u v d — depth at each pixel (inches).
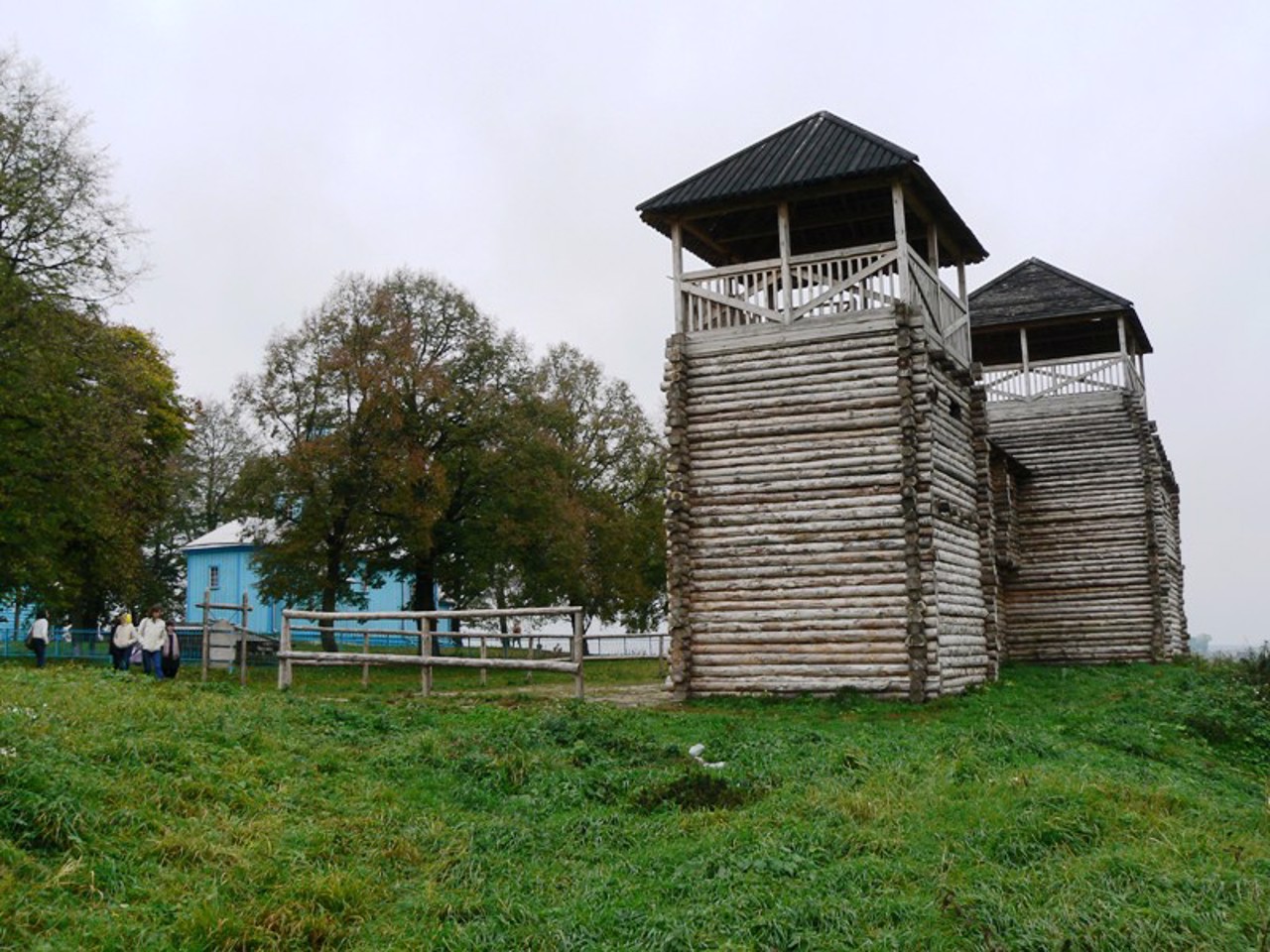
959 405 909.8
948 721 658.2
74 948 264.5
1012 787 420.8
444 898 331.3
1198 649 1820.9
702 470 815.1
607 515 1704.0
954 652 816.9
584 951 297.4
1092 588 1279.5
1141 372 1440.7
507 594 1643.7
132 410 1284.4
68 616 1807.3
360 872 345.7
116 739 412.2
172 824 352.5
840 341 792.3
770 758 514.9
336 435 1332.4
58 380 1095.0
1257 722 707.4
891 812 398.9
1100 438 1294.3
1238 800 484.4
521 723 577.6
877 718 670.5
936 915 302.2
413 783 458.6
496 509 1429.6
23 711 423.5
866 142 825.5
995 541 1175.6
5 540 1042.7
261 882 326.3
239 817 375.9
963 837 366.0
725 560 796.6
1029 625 1298.0
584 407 1939.0
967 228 924.0
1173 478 1465.3
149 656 909.2
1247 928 287.4
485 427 1450.5
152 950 272.8
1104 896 308.3
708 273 839.1
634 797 451.2
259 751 467.2
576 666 699.4
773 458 796.6
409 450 1368.1
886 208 904.3
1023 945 283.1
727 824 402.6
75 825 325.1
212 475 2452.0
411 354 1395.2
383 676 1072.8
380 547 1413.6
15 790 329.1
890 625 750.5
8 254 1095.0
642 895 334.6
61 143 1133.1
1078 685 909.2
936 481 808.3
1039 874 331.3
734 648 784.3
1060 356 1470.2
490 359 1525.6
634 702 772.0
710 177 847.1
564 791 457.1
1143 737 617.9
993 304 1353.3
